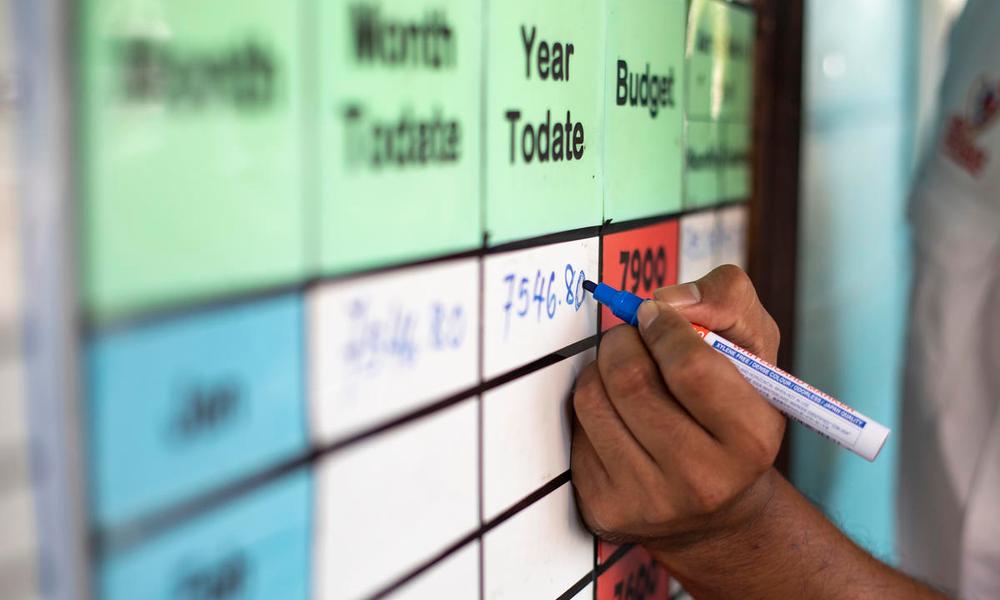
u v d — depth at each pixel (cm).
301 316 52
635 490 63
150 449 49
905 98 92
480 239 58
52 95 46
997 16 89
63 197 47
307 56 52
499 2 58
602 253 66
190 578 50
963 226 88
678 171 71
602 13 64
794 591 67
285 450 52
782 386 64
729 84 74
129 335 49
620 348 63
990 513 83
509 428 61
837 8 87
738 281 66
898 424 95
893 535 96
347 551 54
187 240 50
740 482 61
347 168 53
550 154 62
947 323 89
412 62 55
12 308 46
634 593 72
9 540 47
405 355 56
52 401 47
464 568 59
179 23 49
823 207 88
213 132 50
